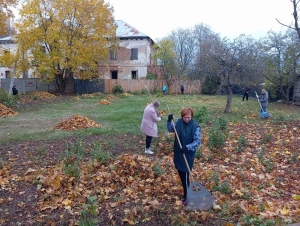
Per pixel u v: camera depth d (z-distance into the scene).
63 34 28.91
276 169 6.40
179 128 4.55
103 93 34.09
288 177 5.91
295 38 22.70
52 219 4.21
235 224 3.92
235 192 4.96
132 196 4.93
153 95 32.78
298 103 23.66
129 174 5.93
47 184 5.44
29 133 10.48
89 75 31.44
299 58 23.02
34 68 32.81
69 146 8.33
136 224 4.04
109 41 33.09
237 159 7.20
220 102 24.34
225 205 4.36
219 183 5.39
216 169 6.32
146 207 4.45
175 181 5.59
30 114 15.91
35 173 6.04
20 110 17.78
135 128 11.23
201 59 16.19
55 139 9.62
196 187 4.50
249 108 19.42
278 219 3.86
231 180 5.62
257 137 9.55
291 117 14.44
